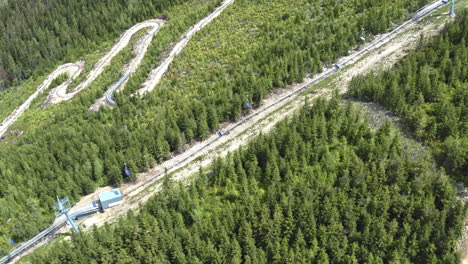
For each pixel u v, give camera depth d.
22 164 85.06
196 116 82.31
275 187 59.81
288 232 54.66
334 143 66.06
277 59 90.69
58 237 69.56
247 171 64.88
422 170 56.53
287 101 83.56
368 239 52.81
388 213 54.62
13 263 67.56
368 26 94.31
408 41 86.69
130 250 57.03
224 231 54.91
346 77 83.88
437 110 65.31
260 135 66.88
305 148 63.31
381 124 67.56
